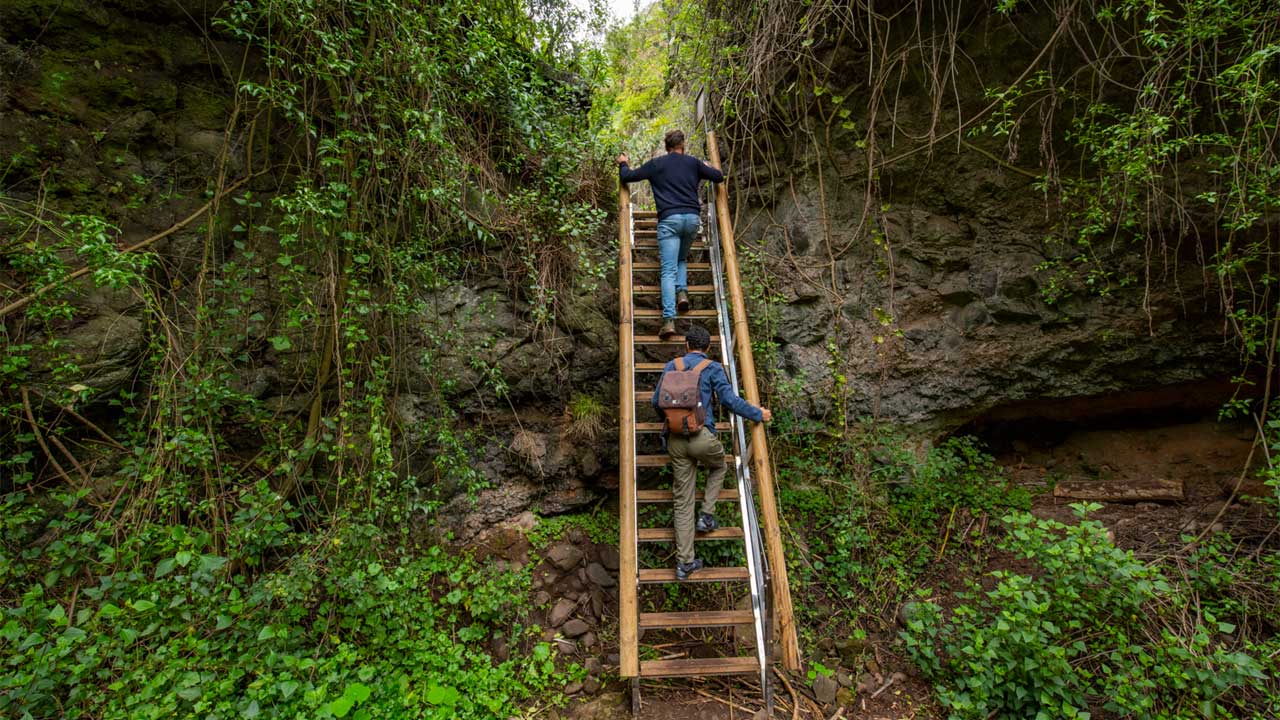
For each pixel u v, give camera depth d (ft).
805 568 12.20
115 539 8.41
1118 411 14.30
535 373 12.91
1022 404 14.19
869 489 13.21
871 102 13.25
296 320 9.41
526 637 10.80
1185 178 11.64
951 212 13.69
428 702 8.91
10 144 8.59
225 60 10.34
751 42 14.26
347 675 8.76
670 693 9.92
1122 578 9.25
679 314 13.08
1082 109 12.07
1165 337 12.78
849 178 13.97
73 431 9.05
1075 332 13.19
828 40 13.48
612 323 13.93
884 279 13.93
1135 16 10.64
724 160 15.93
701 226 15.42
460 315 12.14
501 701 9.34
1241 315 10.98
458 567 11.23
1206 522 12.30
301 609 8.98
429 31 10.78
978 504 13.65
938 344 13.93
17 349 8.14
